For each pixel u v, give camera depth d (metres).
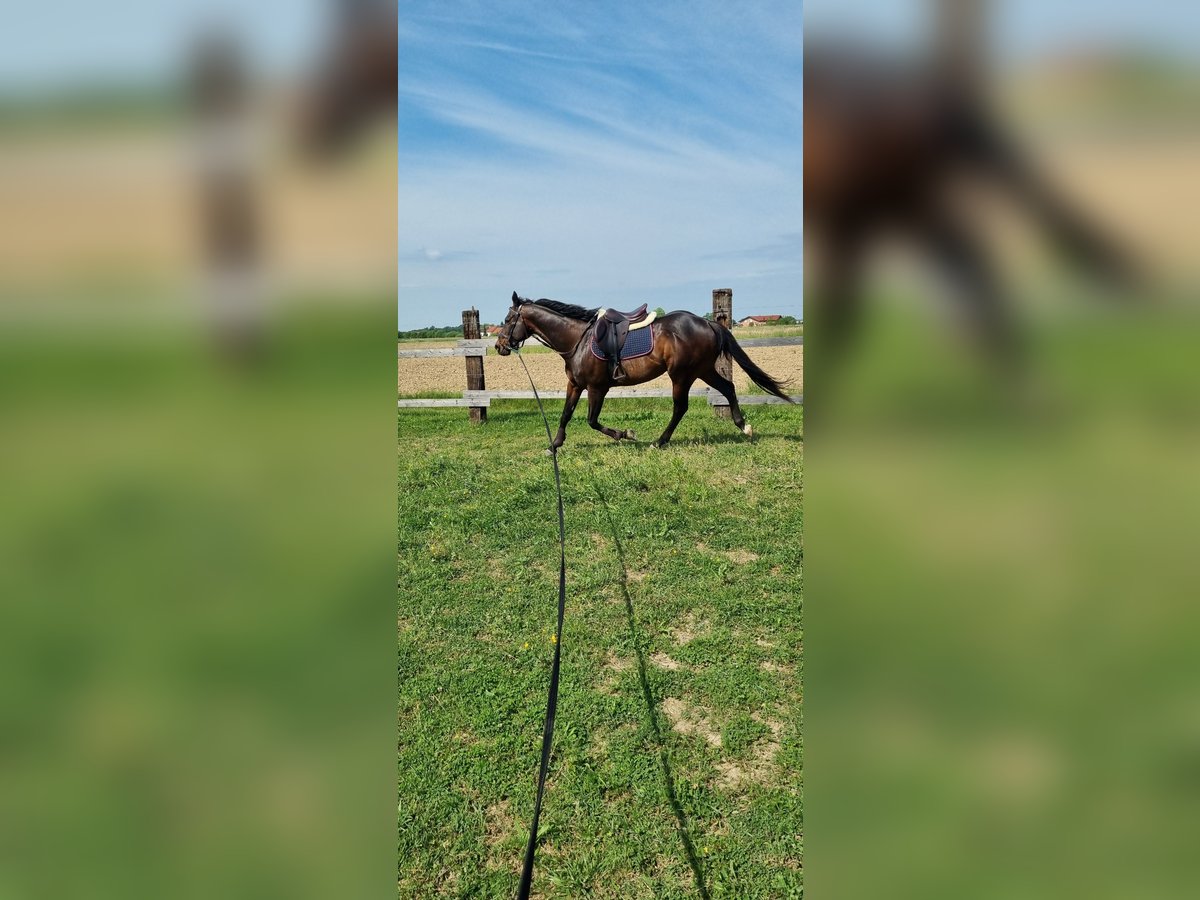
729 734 2.53
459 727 2.63
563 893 1.93
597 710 2.70
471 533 4.54
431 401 9.13
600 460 6.28
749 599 3.54
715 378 6.91
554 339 6.82
